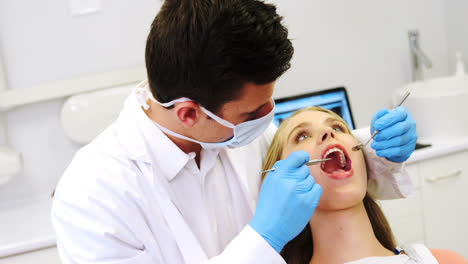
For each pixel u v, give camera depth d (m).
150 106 1.10
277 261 0.98
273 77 0.90
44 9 2.07
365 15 2.42
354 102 2.47
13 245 1.67
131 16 2.16
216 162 1.24
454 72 2.59
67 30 2.11
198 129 1.03
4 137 2.10
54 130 2.16
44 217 1.93
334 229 1.24
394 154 1.14
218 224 1.24
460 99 2.08
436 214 2.07
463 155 2.07
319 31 2.36
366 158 1.34
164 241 1.11
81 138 2.08
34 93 2.05
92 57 2.15
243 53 0.86
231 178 1.25
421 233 2.06
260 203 1.03
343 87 2.29
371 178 1.36
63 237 1.05
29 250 1.69
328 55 2.39
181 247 1.10
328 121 1.30
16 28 2.06
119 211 1.04
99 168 1.08
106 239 1.01
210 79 0.90
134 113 1.12
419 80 2.45
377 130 1.15
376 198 1.44
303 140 1.28
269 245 0.98
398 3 2.47
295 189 0.98
